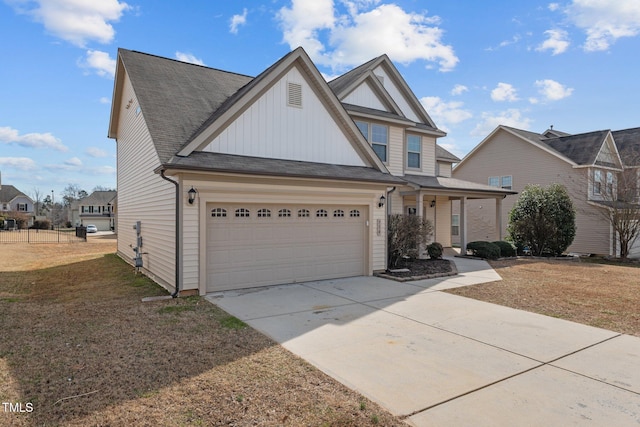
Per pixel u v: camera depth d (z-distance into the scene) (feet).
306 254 31.63
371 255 35.01
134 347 16.08
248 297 25.71
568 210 54.65
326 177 30.12
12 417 10.48
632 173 57.67
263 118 30.78
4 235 112.78
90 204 207.21
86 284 32.24
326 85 33.86
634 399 11.73
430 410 11.00
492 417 10.62
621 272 38.73
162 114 30.96
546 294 27.37
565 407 11.21
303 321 20.11
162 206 30.37
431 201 58.85
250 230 28.76
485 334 18.16
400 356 15.21
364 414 10.75
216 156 27.86
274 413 10.78
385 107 49.67
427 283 31.24
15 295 27.76
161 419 10.43
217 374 13.39
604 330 18.94
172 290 27.35
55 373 13.47
